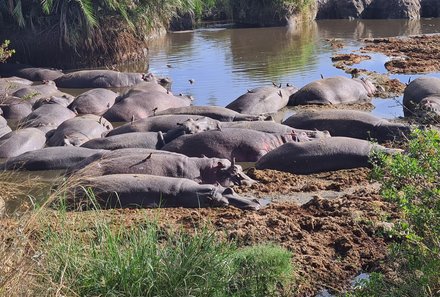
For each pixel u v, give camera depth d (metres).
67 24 26.34
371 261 9.26
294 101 19.19
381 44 28.53
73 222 8.85
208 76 23.42
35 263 7.54
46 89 20.75
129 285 7.75
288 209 11.23
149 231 8.56
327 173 13.22
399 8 38.06
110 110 18.19
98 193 11.38
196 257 8.14
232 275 8.26
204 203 11.43
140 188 11.52
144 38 28.31
